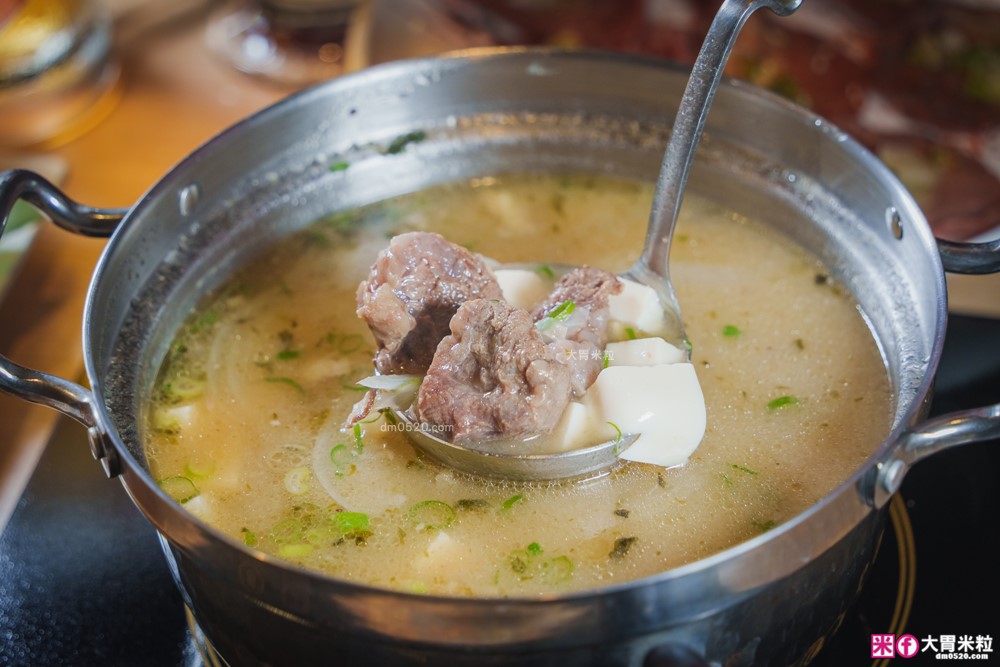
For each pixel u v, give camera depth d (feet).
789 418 1.05
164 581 1.10
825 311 1.15
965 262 1.03
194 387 1.09
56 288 1.42
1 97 1.63
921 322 1.03
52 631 1.06
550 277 1.15
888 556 1.11
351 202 1.30
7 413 1.26
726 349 1.11
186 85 1.75
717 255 1.22
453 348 0.96
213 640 0.97
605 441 0.96
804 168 1.20
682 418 0.98
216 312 1.17
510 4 1.82
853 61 1.77
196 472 1.01
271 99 1.72
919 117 1.70
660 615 0.78
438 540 0.94
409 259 1.03
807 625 0.91
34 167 1.53
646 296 1.06
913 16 1.86
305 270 1.23
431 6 1.83
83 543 1.13
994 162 1.64
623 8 1.83
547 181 1.33
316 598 0.78
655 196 1.08
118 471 0.88
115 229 1.06
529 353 0.94
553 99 1.30
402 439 1.03
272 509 0.98
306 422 1.06
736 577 0.79
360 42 1.67
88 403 0.87
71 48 1.67
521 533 0.95
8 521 1.15
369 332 1.15
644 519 0.96
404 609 0.77
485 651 0.78
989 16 1.87
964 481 1.18
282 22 1.75
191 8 1.89
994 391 1.24
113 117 1.69
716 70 1.01
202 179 1.17
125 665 1.03
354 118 1.27
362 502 0.98
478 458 0.97
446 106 1.30
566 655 0.80
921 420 0.86
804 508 0.97
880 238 1.13
